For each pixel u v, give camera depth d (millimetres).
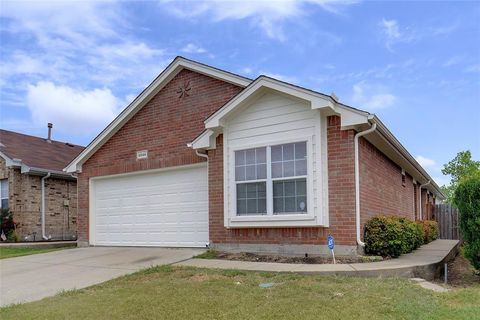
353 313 5449
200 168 12344
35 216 17953
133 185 13781
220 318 5480
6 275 9336
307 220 9500
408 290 6578
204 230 12008
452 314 5387
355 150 9406
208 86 12516
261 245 10312
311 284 7008
